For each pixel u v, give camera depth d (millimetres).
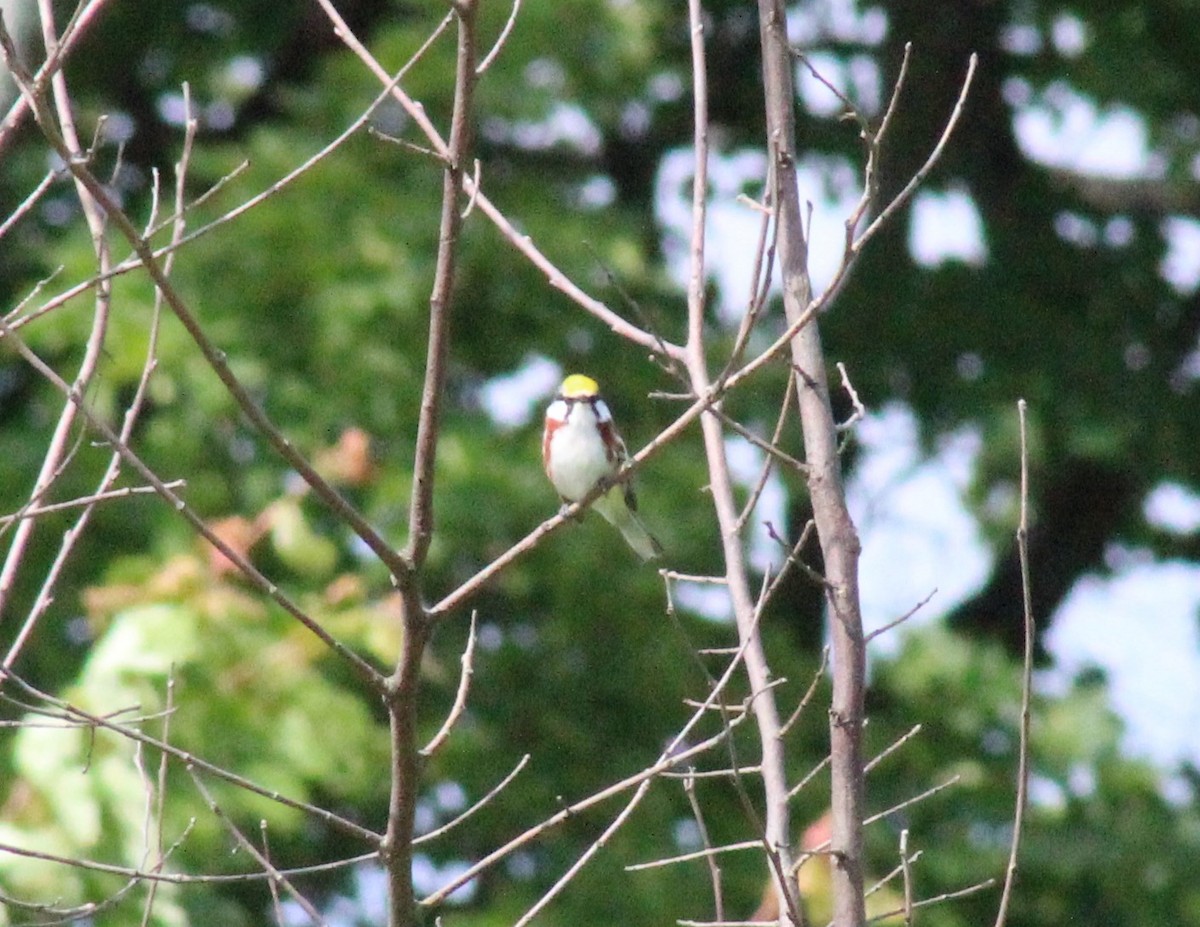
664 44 19766
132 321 14133
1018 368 20203
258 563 13875
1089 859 16844
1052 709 18312
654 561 15289
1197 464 20625
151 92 19359
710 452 7188
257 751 11211
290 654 11508
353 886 16062
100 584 13594
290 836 12609
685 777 6277
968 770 17094
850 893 5996
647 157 20594
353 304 14570
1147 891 16969
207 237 14789
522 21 15805
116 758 9984
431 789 15289
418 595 5871
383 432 14672
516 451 15133
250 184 15227
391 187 15625
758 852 15062
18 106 6801
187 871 10422
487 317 15688
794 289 6805
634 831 15164
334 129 15727
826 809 15102
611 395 15891
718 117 21375
